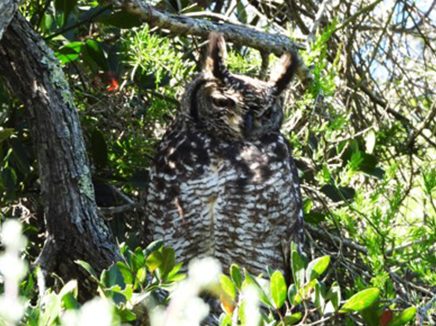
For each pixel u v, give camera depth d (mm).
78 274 5664
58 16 7473
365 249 7496
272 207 6805
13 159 7133
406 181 8211
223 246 6805
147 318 4730
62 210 5637
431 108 8289
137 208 7191
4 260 2873
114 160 7402
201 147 6844
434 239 6508
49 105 5664
